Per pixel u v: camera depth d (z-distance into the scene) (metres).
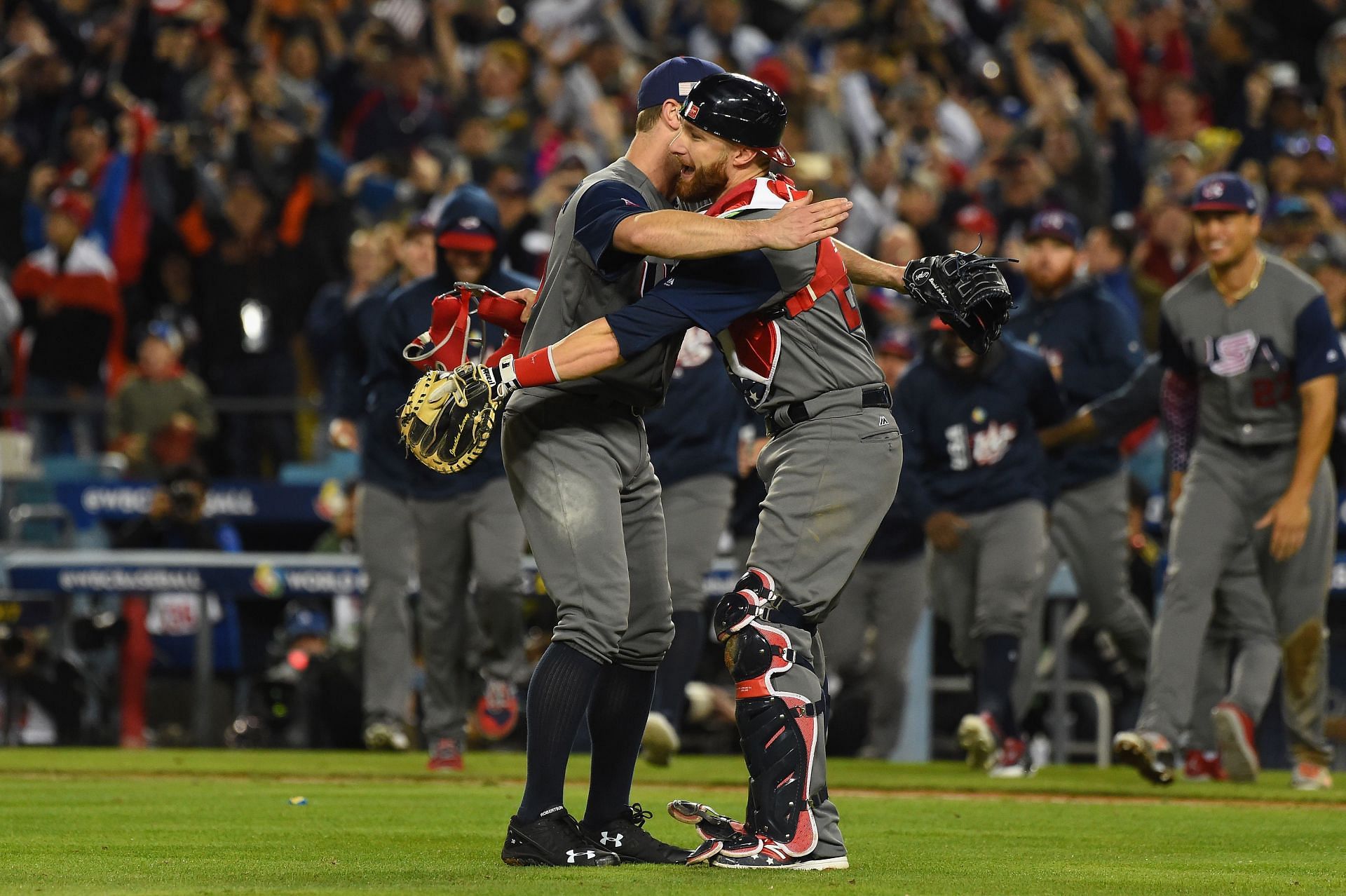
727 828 14.08
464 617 27.27
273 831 17.28
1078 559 29.78
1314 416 24.09
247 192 46.22
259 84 53.31
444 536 26.75
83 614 38.59
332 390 43.41
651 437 26.28
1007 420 28.02
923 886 12.74
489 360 15.01
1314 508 24.69
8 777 25.91
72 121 55.53
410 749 34.78
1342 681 33.12
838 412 14.09
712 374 26.28
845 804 22.06
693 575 26.25
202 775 26.20
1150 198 47.69
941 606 29.31
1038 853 15.87
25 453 42.38
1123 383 30.09
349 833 17.14
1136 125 56.88
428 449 13.77
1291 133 52.62
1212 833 18.19
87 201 49.81
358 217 48.50
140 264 49.91
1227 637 27.98
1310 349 24.11
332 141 54.94
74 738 36.19
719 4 59.84
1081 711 34.03
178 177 48.19
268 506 40.62
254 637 37.12
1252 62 58.25
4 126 56.59
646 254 13.28
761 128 13.68
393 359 27.06
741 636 13.77
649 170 14.30
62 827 17.83
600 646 14.00
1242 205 24.27
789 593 13.93
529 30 60.53
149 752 32.72
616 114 55.81
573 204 14.01
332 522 39.72
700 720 33.06
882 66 60.22
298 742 34.75
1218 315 24.64
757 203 13.62
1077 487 29.59
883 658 31.86
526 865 13.92
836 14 64.56
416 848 15.62
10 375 48.38
